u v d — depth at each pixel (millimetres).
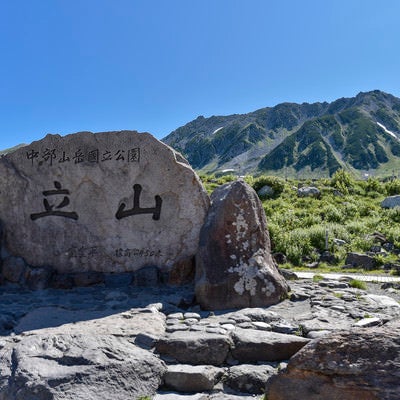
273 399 3752
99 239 8383
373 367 3441
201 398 3996
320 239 13859
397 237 14023
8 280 8242
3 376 4141
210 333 5074
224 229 7184
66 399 3816
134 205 8344
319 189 21547
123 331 5309
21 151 8742
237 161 174125
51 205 8547
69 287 7973
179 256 8133
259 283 6762
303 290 7750
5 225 8609
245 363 4684
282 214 17641
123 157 8406
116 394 3977
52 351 4434
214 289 6688
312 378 3629
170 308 6543
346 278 9461
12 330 5523
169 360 4691
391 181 23266
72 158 8547
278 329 5387
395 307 6613
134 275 8109
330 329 5258
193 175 8180
